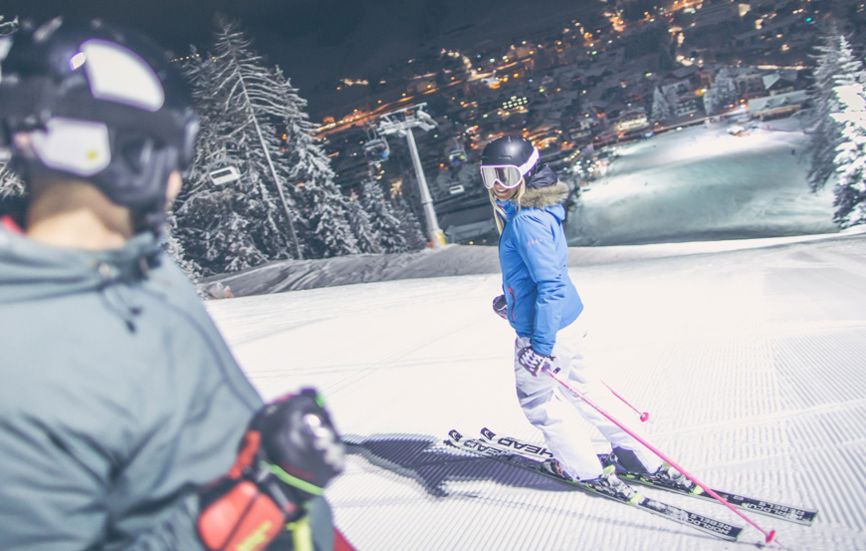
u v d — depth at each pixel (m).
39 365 0.63
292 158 34.12
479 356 5.71
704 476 2.80
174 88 0.72
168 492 0.72
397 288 13.66
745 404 3.63
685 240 70.94
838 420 3.20
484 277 13.97
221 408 0.79
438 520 2.74
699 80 168.00
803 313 6.07
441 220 124.94
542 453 3.29
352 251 33.97
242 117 32.53
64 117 0.65
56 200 0.68
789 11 188.62
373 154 29.12
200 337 0.79
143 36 0.74
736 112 133.38
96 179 0.67
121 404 0.67
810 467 2.73
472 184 138.38
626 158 120.19
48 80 0.65
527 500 2.81
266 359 7.03
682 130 135.62
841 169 31.61
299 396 0.72
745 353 4.79
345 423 4.23
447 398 4.48
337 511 2.96
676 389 4.08
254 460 0.70
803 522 2.32
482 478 3.11
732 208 76.81
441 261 26.55
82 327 0.66
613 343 5.64
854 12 166.25
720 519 2.45
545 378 2.60
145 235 0.74
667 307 7.33
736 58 178.50
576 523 2.56
